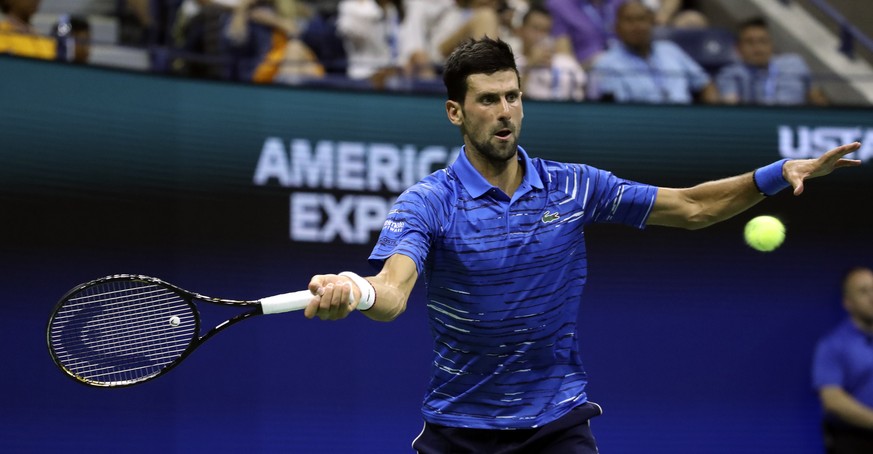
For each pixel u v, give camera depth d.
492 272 13.74
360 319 27.45
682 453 28.22
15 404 24.92
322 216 27.27
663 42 32.81
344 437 27.08
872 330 28.14
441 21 32.41
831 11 34.59
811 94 33.84
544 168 14.22
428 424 14.53
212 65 30.19
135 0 30.78
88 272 25.36
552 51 31.83
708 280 28.61
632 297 28.36
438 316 14.11
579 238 14.22
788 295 28.78
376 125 27.69
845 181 29.14
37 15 30.23
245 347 26.78
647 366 28.27
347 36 31.86
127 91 26.00
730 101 31.14
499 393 14.06
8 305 24.83
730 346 28.55
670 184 28.44
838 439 27.86
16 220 24.89
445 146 27.97
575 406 14.20
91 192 25.53
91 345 14.88
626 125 28.45
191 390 26.38
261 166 26.95
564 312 14.12
